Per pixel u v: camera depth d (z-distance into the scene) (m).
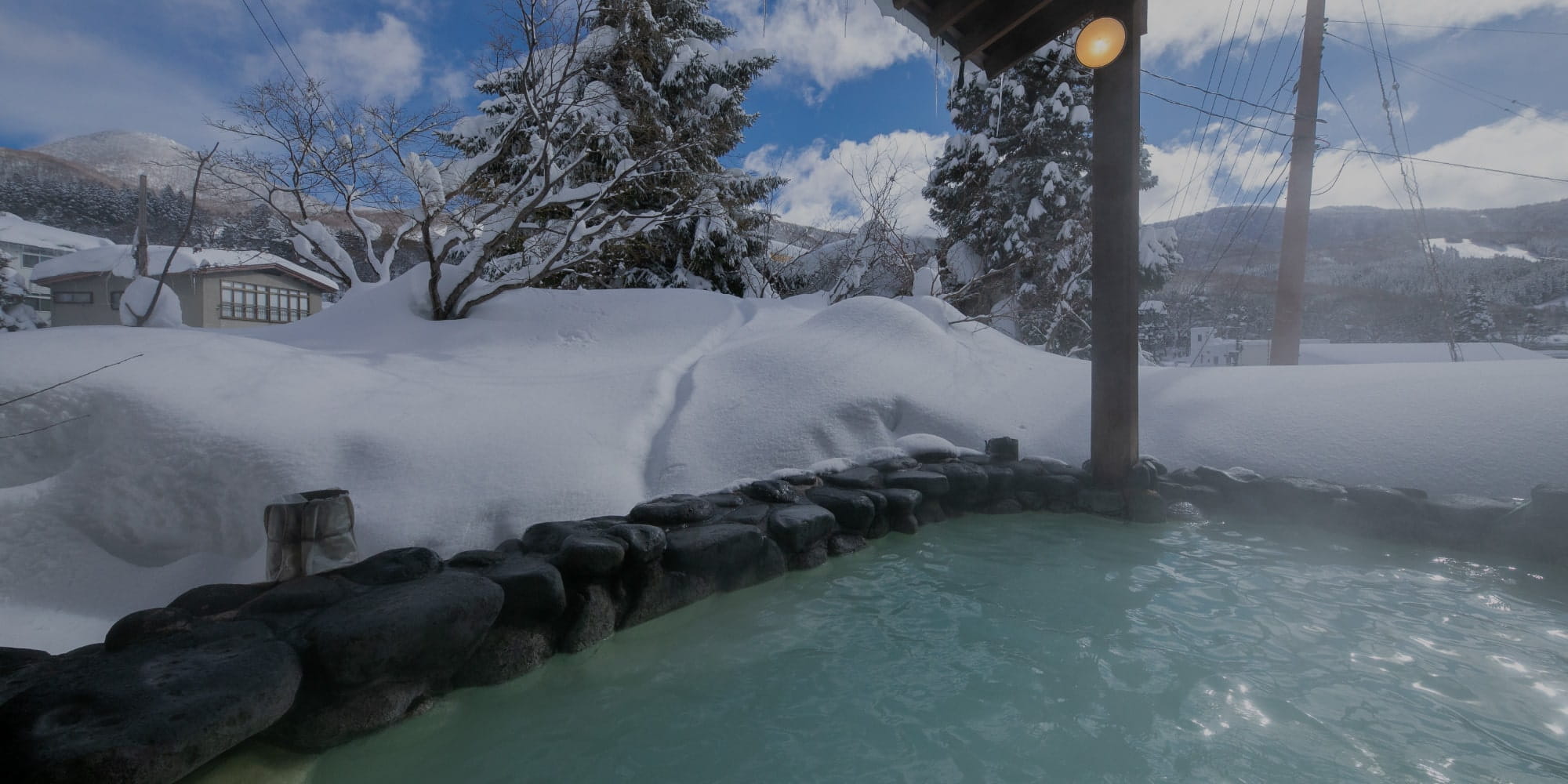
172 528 3.07
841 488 4.34
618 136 11.68
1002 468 4.81
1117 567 3.58
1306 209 9.85
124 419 3.24
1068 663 2.49
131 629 1.99
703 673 2.47
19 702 1.51
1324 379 5.29
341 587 2.31
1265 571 3.47
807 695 2.31
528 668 2.41
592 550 2.72
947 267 13.55
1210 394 5.42
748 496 4.05
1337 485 4.17
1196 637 2.69
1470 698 2.16
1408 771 1.77
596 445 4.32
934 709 2.20
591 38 11.40
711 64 13.50
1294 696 2.20
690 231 13.40
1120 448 4.61
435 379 4.98
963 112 15.48
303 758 1.86
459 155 11.96
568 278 10.97
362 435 3.66
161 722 1.48
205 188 7.67
